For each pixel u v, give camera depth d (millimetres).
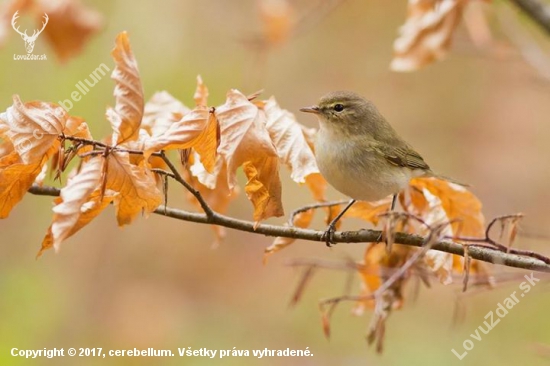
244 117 6242
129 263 14320
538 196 16203
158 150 6043
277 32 11906
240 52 15258
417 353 13430
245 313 14289
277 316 14289
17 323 13211
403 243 7156
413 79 17516
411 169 8336
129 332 13492
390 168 8211
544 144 16875
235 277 14625
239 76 15148
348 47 17391
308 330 14141
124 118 6320
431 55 9445
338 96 8453
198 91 7145
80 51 10531
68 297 13672
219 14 15305
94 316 13648
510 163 16578
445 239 7340
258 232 7191
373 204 8234
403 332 13828
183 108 7418
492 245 7496
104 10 14602
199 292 14438
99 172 5953
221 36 15203
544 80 10461
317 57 17203
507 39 13805
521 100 17250
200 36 15258
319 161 8031
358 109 8352
